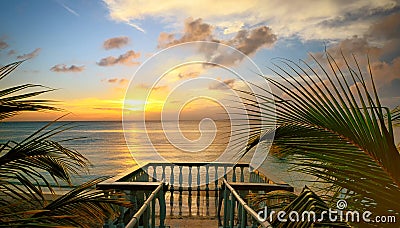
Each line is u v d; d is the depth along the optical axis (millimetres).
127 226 2330
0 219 1779
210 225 5297
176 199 6836
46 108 2207
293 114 1631
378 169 1563
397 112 2010
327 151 1657
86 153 32344
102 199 2562
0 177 2199
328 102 1587
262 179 5656
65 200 2398
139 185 4633
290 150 1724
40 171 16000
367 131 1546
